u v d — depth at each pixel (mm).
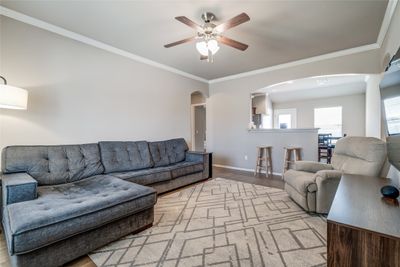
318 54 3779
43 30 2664
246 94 5035
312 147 4207
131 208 1913
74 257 1550
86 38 3070
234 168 5344
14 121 2447
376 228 883
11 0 2203
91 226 1618
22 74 2506
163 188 3201
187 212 2504
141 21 2625
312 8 2330
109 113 3396
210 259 1601
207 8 2328
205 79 5586
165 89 4410
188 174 3666
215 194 3188
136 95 3814
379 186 1569
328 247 955
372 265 869
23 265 1306
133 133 3766
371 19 2572
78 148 2773
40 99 2646
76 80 2986
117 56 3502
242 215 2408
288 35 2998
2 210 1923
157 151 3734
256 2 2219
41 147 2455
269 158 4672
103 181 2430
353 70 3529
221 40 2537
